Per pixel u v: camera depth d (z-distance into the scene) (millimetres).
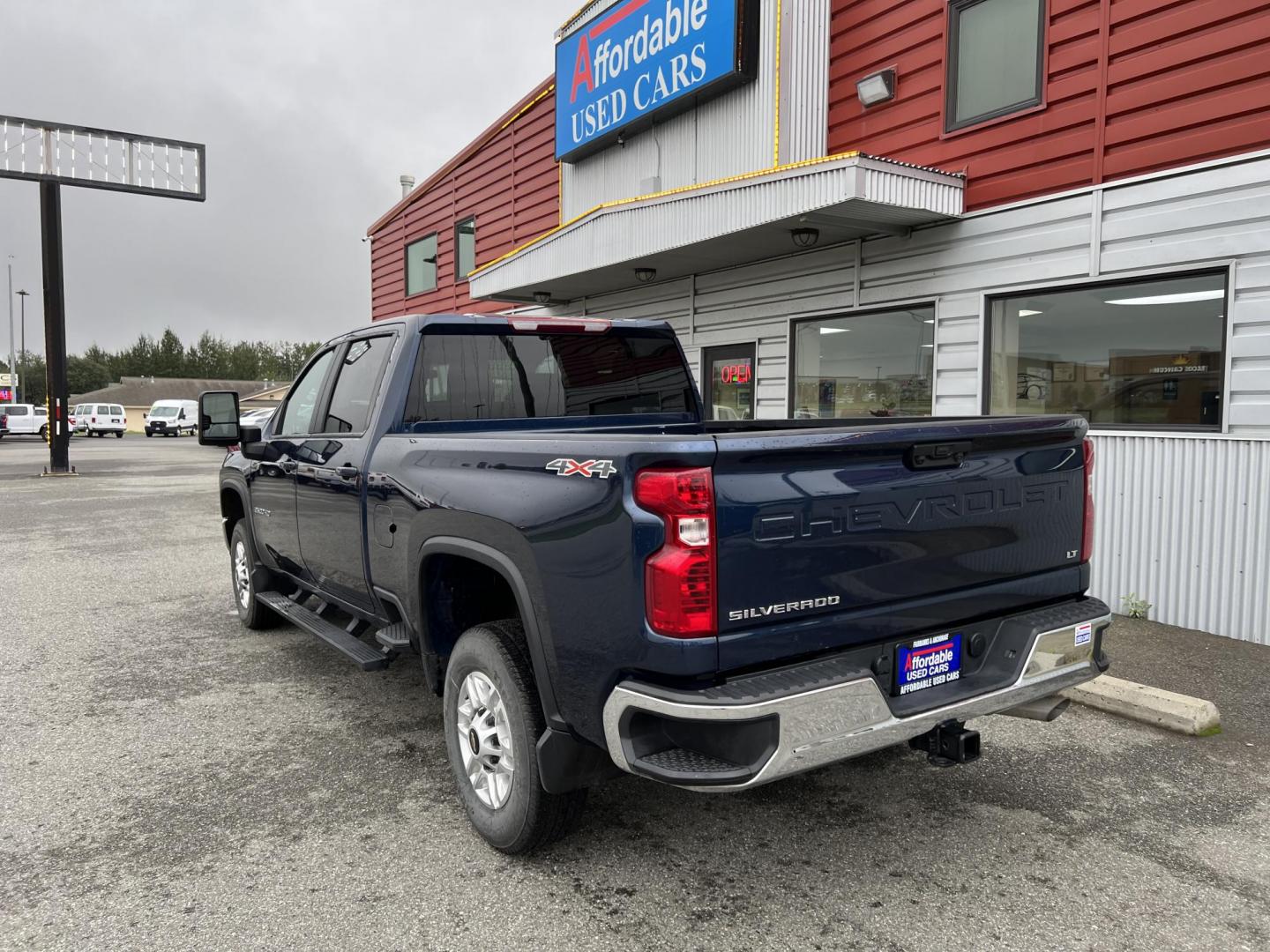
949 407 7227
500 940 2525
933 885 2820
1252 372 5457
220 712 4414
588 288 11070
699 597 2240
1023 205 6605
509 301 12195
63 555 9148
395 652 3771
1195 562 5805
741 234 7680
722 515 2264
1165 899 2744
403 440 3523
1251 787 3555
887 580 2586
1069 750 3930
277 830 3186
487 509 2834
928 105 7277
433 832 3174
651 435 2381
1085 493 3209
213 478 18984
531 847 2939
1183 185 5719
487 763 3031
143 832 3172
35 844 3084
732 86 9000
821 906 2697
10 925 2596
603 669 2428
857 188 6398
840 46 8000
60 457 19266
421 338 3809
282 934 2549
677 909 2682
